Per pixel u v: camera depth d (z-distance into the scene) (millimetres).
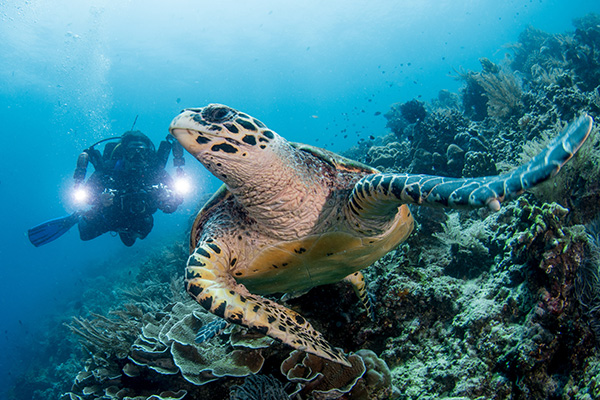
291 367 949
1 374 5414
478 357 868
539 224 856
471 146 2088
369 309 1072
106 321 1392
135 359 1092
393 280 1111
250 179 764
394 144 3088
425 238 1428
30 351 5301
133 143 2270
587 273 852
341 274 1005
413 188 629
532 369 764
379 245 944
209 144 732
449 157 2172
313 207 826
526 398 757
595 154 1118
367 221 826
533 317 808
